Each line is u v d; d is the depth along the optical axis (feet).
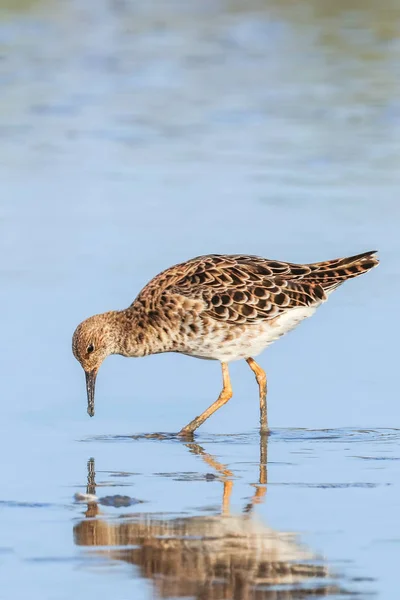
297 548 31.30
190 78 100.32
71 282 55.67
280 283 45.21
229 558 30.73
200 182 72.49
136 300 46.01
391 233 62.49
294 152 79.56
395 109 90.48
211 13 125.39
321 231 62.54
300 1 128.47
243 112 90.27
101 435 42.22
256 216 65.31
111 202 68.13
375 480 36.94
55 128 85.61
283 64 104.94
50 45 111.04
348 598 28.68
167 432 42.83
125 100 93.81
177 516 33.65
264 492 35.78
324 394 46.09
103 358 45.39
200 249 59.67
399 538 31.89
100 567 30.25
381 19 120.78
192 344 45.47
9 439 41.32
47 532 32.45
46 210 66.69
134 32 117.39
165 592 28.86
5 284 55.47
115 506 34.42
